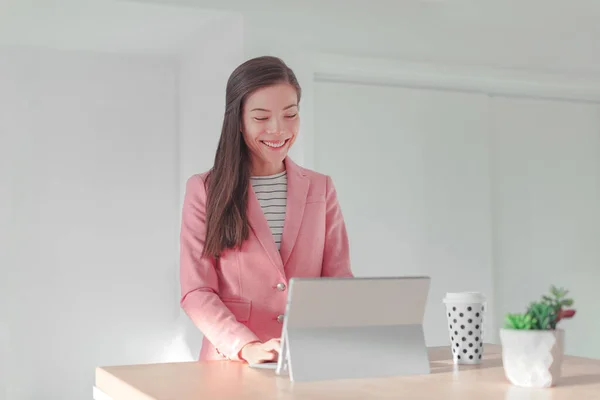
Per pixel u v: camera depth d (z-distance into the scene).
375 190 3.73
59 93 3.79
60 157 3.78
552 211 4.15
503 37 3.80
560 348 1.33
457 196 3.89
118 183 3.87
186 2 3.15
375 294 1.48
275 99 1.93
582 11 3.85
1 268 3.65
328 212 2.09
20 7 3.15
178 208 3.94
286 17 3.34
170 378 1.41
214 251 1.88
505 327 1.38
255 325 1.93
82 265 3.78
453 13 3.70
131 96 3.91
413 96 3.83
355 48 3.50
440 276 3.83
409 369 1.49
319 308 1.44
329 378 1.42
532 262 4.09
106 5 3.12
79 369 3.73
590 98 4.20
